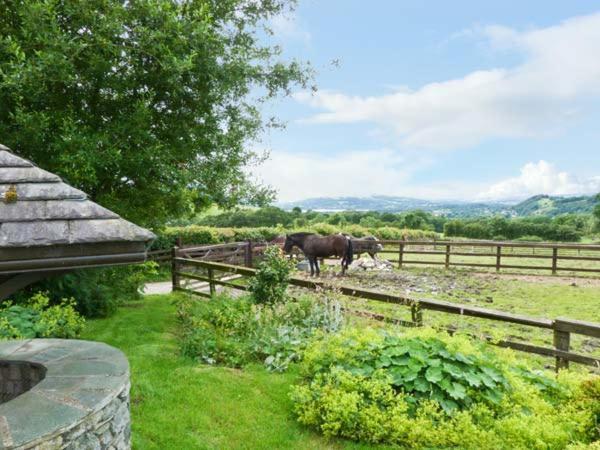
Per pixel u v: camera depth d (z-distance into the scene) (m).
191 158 7.68
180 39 6.25
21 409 2.29
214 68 6.89
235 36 8.27
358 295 6.22
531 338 7.01
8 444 1.95
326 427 3.79
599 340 7.19
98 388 2.55
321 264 16.05
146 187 7.15
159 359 5.39
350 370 4.31
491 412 3.74
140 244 2.19
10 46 5.33
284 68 8.10
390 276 14.23
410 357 4.30
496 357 4.36
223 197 8.06
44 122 5.68
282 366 5.21
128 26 6.29
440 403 3.87
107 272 8.20
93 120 6.66
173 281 10.40
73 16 6.03
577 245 14.12
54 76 5.56
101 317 7.56
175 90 6.77
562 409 3.86
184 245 16.95
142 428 3.80
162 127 7.39
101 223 2.14
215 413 4.15
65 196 2.22
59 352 3.12
